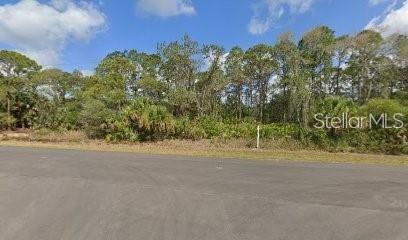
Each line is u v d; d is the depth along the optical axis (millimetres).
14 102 41062
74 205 6797
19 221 5898
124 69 45781
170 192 7723
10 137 28422
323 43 45062
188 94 40688
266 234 5203
